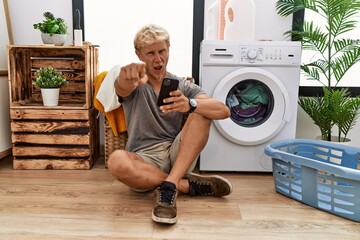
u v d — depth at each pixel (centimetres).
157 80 154
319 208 146
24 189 165
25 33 232
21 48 206
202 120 147
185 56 235
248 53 185
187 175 162
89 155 203
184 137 149
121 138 204
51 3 229
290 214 141
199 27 230
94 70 216
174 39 234
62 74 230
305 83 235
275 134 193
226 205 150
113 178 186
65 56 230
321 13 222
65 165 202
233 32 202
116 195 159
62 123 199
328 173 140
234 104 194
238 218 136
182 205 148
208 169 198
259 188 175
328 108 196
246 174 201
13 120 199
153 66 147
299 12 227
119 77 133
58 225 126
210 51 185
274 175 169
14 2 228
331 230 127
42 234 119
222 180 156
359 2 190
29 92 230
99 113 221
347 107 190
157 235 120
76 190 165
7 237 116
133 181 145
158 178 148
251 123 197
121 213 138
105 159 208
